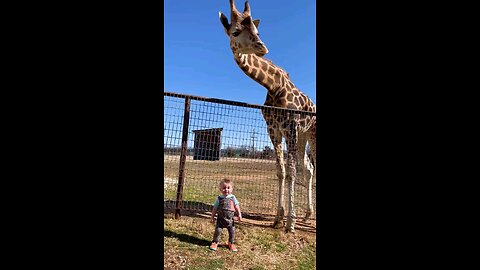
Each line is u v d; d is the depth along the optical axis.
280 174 4.38
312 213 5.54
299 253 3.44
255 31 4.23
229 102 4.23
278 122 4.31
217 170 5.02
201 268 2.68
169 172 5.68
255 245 3.46
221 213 3.24
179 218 4.02
